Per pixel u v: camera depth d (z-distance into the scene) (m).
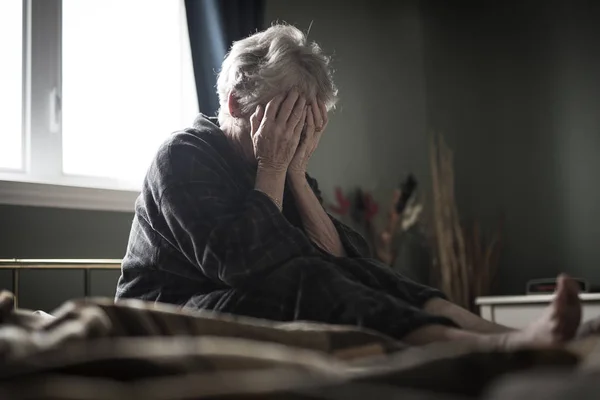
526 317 2.74
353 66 3.60
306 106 1.65
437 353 0.68
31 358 0.65
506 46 3.68
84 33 2.69
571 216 3.39
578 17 3.46
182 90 2.90
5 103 2.47
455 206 3.64
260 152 1.57
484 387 0.64
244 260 1.35
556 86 3.50
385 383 0.60
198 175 1.50
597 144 3.34
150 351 0.67
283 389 0.53
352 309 1.21
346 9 3.62
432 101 3.88
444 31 3.88
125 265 1.60
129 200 2.60
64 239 2.41
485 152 3.69
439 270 3.44
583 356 0.74
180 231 1.46
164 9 2.90
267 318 1.31
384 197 3.62
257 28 2.92
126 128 2.77
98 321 0.84
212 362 0.67
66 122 2.62
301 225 1.65
